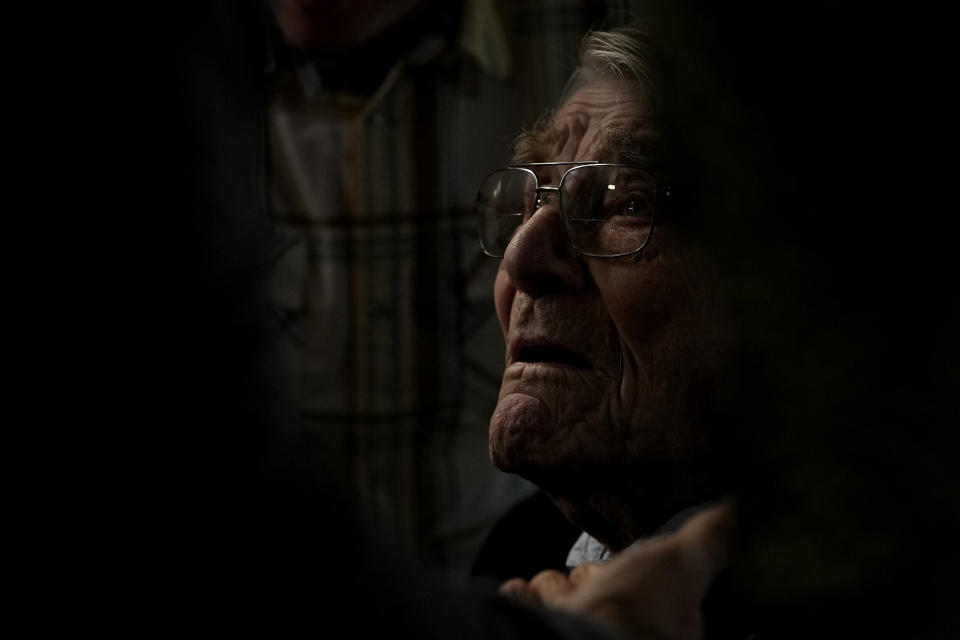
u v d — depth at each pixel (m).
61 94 0.46
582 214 1.04
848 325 0.38
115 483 0.47
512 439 1.05
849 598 0.41
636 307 0.99
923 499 0.39
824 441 0.40
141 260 0.47
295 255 2.02
